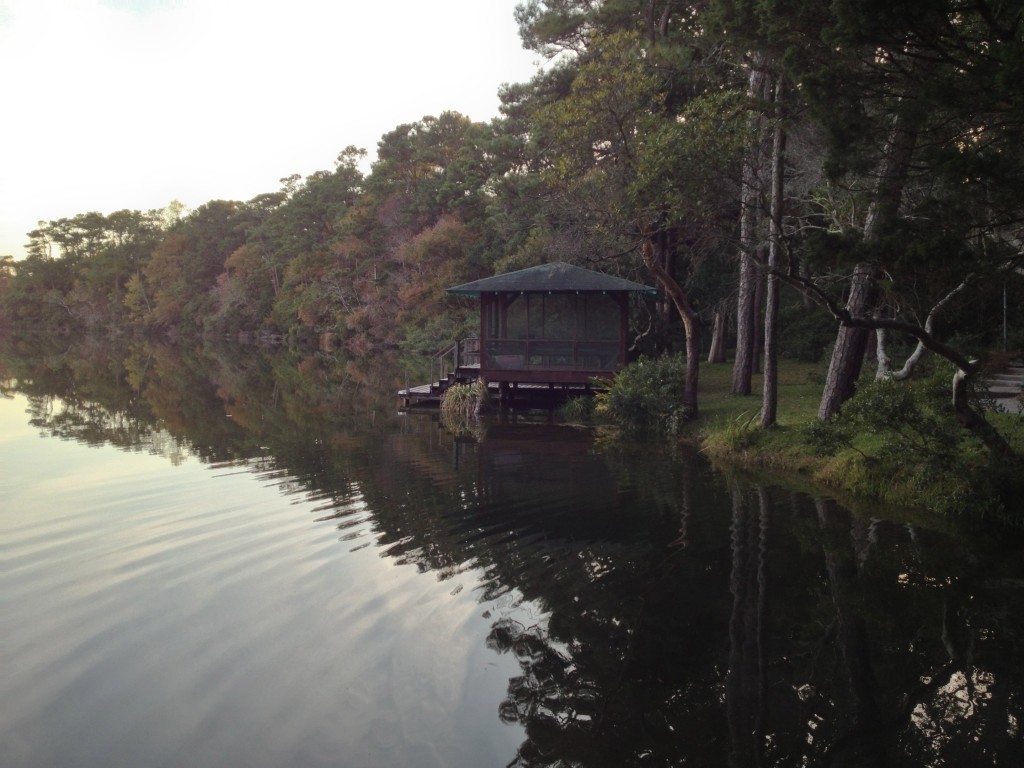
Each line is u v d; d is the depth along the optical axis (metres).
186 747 4.46
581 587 7.23
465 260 46.53
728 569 7.76
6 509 10.12
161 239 98.00
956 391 9.73
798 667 5.59
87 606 6.69
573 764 4.27
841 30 7.19
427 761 4.33
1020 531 9.01
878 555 8.17
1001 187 6.91
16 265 104.56
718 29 9.86
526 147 31.25
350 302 61.34
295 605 6.71
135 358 49.97
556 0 23.70
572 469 13.21
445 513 10.02
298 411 22.31
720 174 12.61
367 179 67.75
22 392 27.62
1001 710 4.95
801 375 23.89
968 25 7.57
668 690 5.25
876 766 4.33
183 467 13.29
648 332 25.84
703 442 15.55
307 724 4.73
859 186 9.54
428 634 6.12
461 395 21.61
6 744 4.49
